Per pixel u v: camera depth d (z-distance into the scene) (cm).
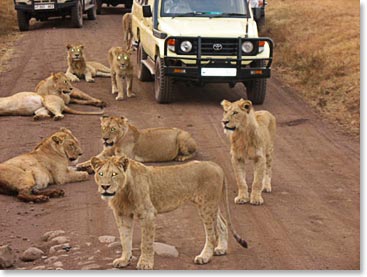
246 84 1530
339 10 2611
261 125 942
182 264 726
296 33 2267
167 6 1552
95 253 756
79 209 902
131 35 2070
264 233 827
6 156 1109
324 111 1465
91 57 2031
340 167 1102
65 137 1010
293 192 980
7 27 2717
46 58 2047
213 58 1433
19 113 1373
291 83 1736
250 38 1445
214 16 1535
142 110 1439
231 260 741
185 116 1393
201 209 735
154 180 711
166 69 1437
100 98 1543
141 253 709
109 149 1056
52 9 2642
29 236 816
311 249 779
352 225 856
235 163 933
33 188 948
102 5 3550
